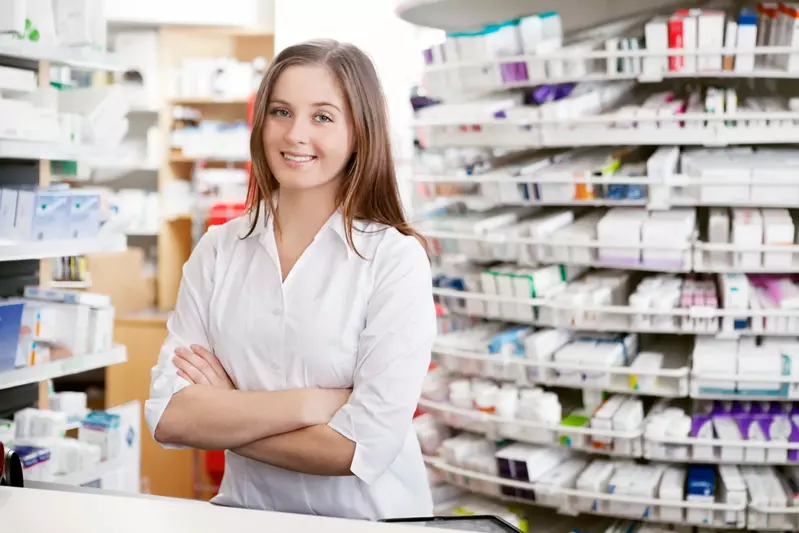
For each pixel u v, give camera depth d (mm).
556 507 3121
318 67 1743
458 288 3318
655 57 2959
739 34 2887
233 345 1809
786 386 2910
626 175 3018
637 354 3250
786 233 2865
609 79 3125
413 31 5867
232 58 6812
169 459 5047
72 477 2949
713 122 2947
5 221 2869
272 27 6449
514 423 3125
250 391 1755
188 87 6555
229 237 1884
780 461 2928
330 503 1783
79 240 3033
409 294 1761
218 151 6484
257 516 1252
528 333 3248
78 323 3012
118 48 6527
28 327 2859
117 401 5719
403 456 1836
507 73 3152
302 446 1715
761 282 3057
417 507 1869
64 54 3010
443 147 3535
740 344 3018
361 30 5941
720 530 3201
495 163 3422
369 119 1780
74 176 3490
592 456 3281
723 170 2896
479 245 3227
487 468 3189
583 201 3051
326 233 1803
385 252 1782
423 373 1774
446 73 3336
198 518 1238
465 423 3256
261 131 1797
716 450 2969
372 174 1800
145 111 6754
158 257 6676
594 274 3264
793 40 2840
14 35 2848
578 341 3178
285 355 1775
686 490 3037
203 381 1809
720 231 2930
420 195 3863
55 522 1220
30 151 2916
